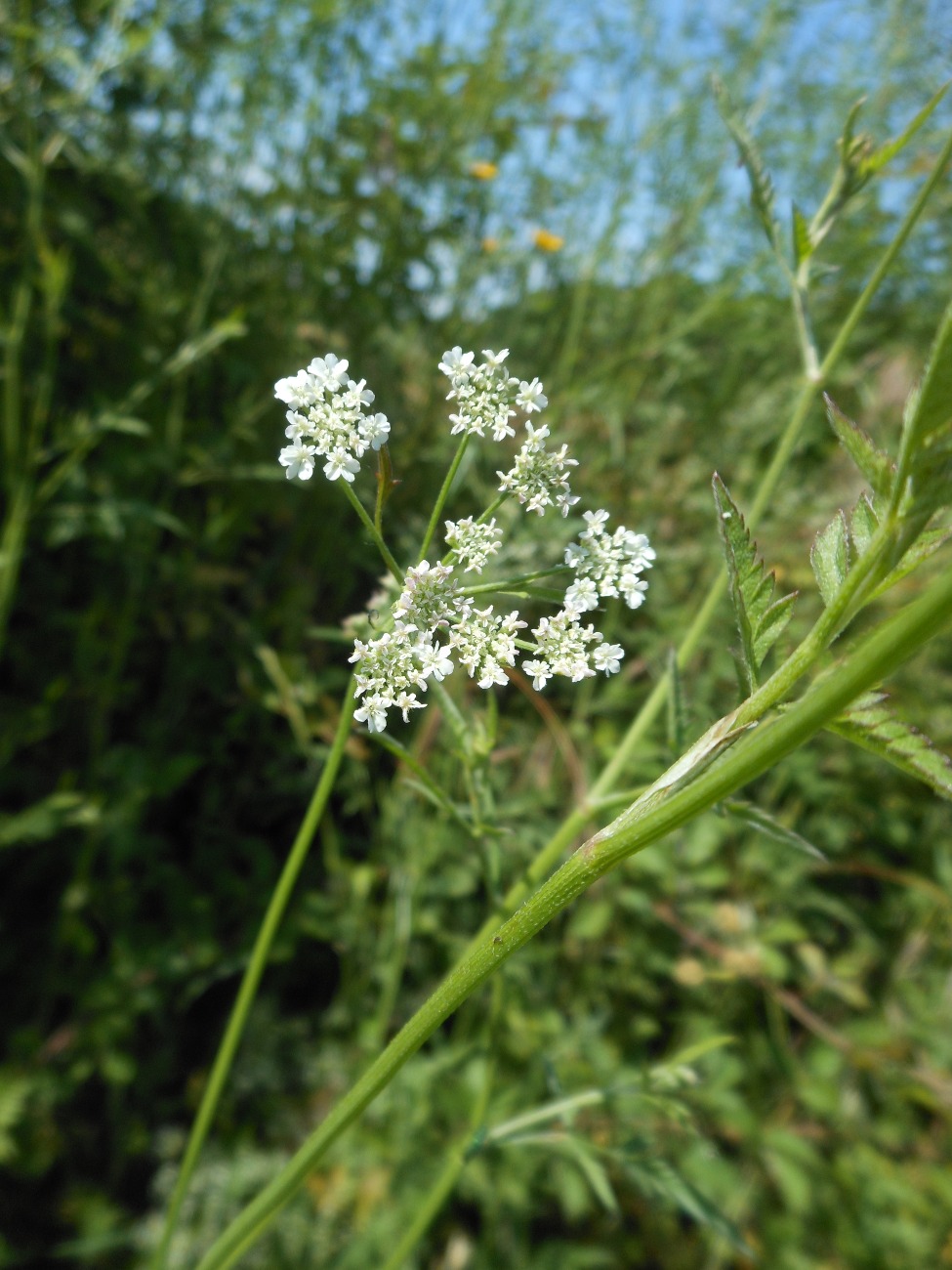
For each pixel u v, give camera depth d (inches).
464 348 9.7
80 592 8.9
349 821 9.2
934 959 9.1
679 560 9.7
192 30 8.5
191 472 8.3
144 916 8.1
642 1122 7.5
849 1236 7.7
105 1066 7.3
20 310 6.9
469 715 4.7
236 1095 7.7
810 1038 8.6
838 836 9.0
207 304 8.8
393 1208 7.0
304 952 8.5
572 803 8.1
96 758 8.0
